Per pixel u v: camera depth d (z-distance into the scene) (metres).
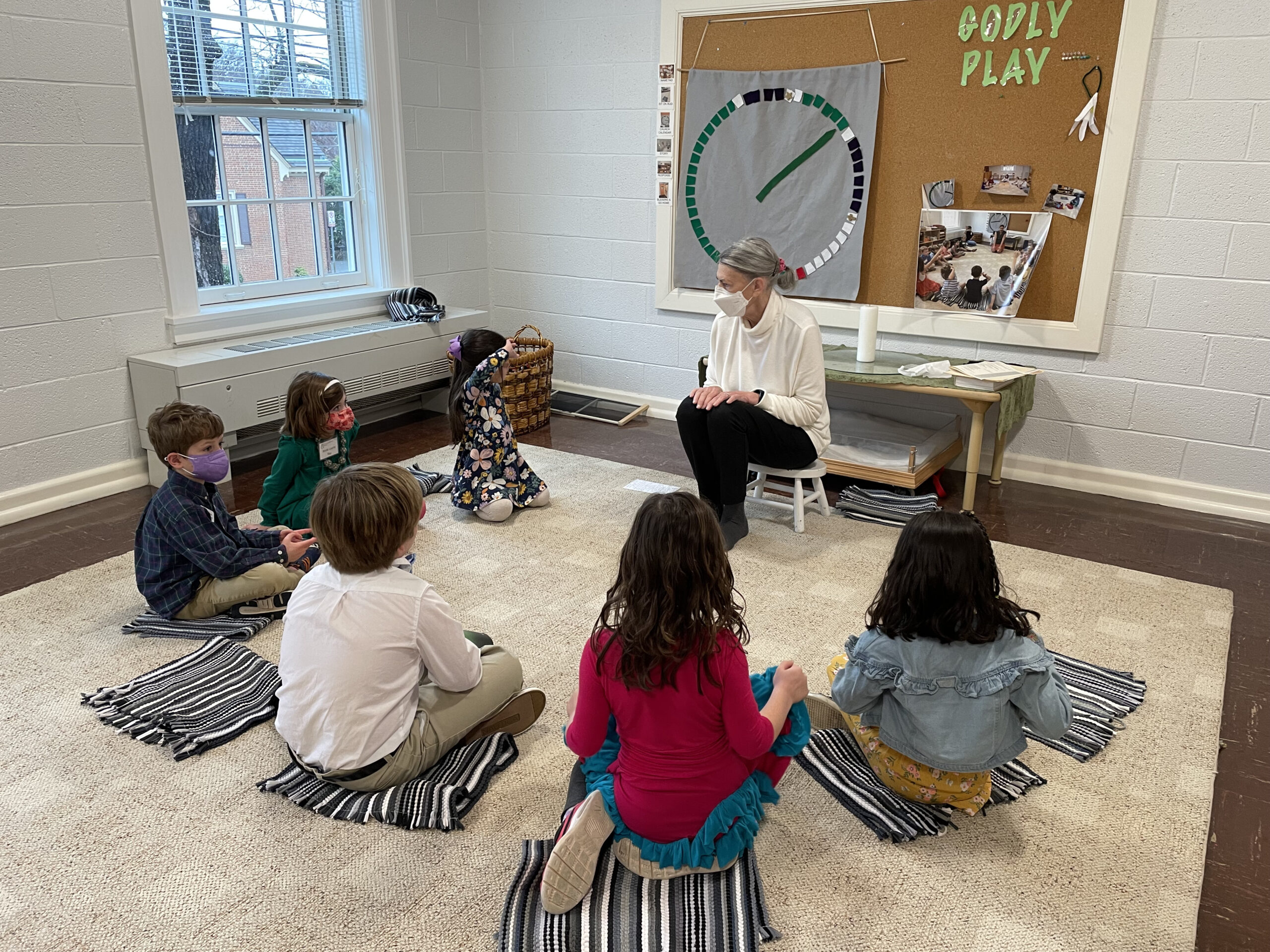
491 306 5.27
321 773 1.78
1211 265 3.33
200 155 3.86
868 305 4.02
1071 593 2.77
